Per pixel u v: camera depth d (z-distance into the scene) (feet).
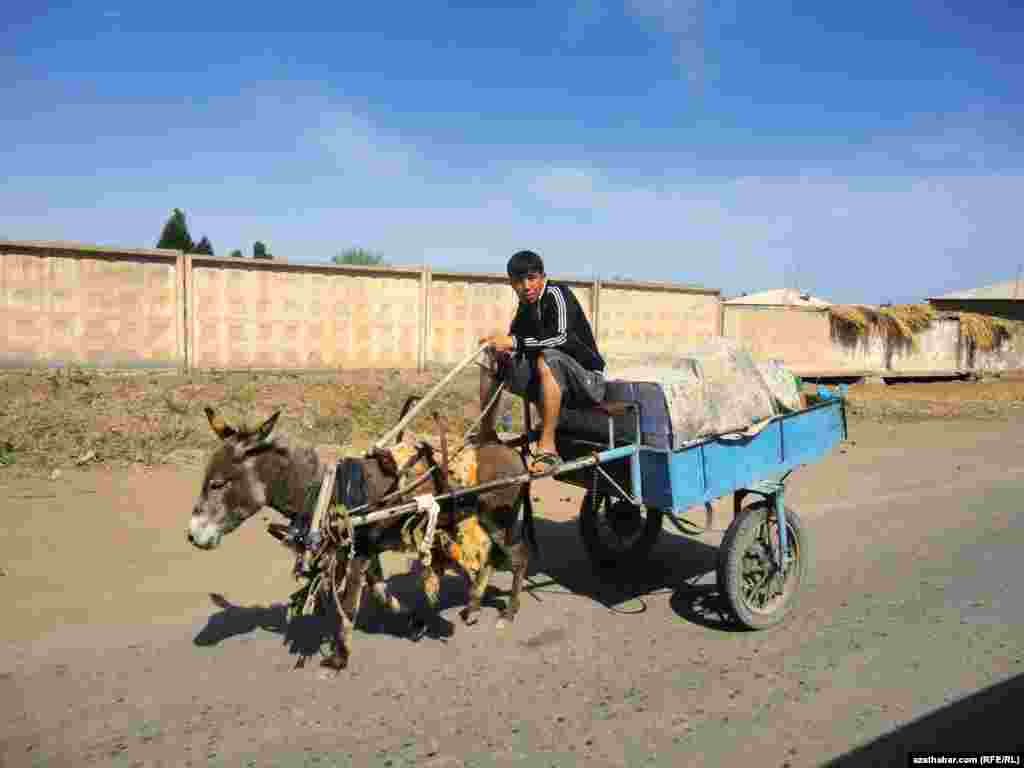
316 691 14.62
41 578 19.31
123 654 15.81
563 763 12.25
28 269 37.14
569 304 17.90
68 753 12.30
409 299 47.96
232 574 20.66
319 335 45.29
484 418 18.57
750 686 15.02
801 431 20.25
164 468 30.01
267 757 12.32
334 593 14.97
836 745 12.84
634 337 57.57
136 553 21.53
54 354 37.99
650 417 17.39
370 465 15.55
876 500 31.94
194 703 14.01
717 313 62.69
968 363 84.99
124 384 38.11
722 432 17.83
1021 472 38.55
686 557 23.91
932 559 23.73
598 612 19.06
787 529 18.45
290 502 15.11
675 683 15.14
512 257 17.69
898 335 79.46
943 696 14.66
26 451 29.99
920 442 47.80
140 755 12.30
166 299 40.50
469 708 14.05
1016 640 17.44
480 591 18.03
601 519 24.35
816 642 17.25
